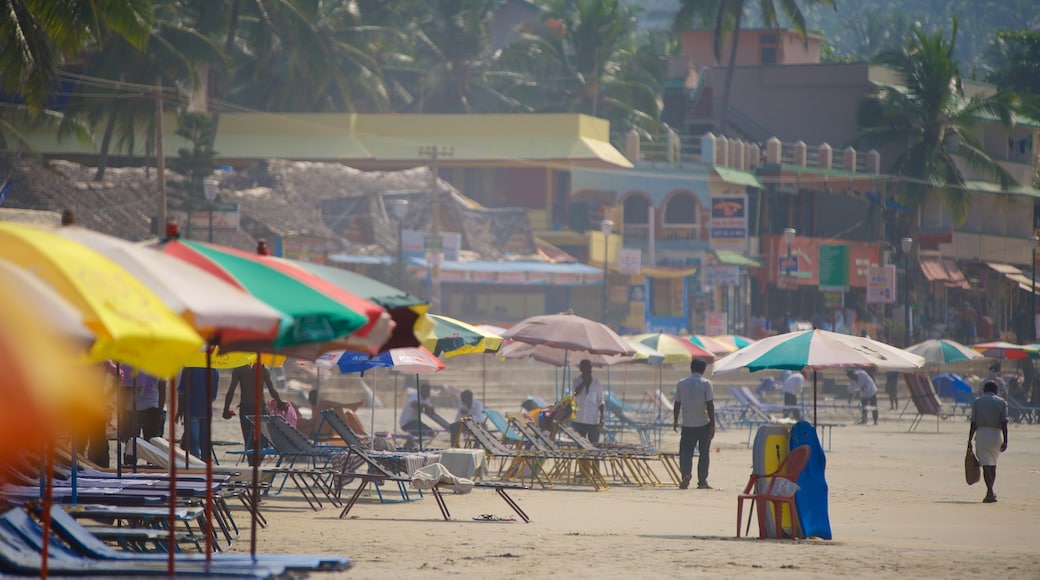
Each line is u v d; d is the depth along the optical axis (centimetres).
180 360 2484
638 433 11750
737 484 8006
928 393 14525
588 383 8738
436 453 7275
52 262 2486
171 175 18888
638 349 11044
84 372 1992
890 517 6331
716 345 12850
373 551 4706
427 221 19700
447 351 8275
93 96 19238
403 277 17638
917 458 10394
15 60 10681
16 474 4428
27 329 1927
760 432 5362
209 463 3875
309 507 6350
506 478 7962
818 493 5350
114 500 4303
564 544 4969
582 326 8600
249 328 2752
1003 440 7125
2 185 17438
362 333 3234
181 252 3184
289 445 6744
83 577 3039
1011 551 4903
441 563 4372
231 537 5022
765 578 4066
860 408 15600
